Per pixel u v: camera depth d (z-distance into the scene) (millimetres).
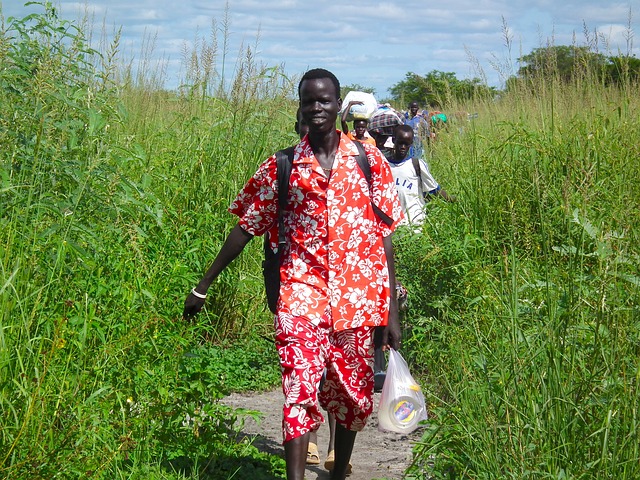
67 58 6191
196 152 8320
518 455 4086
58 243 5062
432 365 6496
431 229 8320
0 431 4102
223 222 8039
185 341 5129
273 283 4656
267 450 5680
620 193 7141
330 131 4531
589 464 3895
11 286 4539
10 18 5922
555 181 8586
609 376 4219
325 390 4766
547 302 4750
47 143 5496
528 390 4414
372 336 4652
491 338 5508
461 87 11727
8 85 5777
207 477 4770
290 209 4582
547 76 10711
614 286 4680
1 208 5168
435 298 7293
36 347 4652
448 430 4707
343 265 4520
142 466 4535
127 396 4742
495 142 10258
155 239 6684
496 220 8500
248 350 7762
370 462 5594
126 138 7059
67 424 4273
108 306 5270
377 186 4641
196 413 5066
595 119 9625
